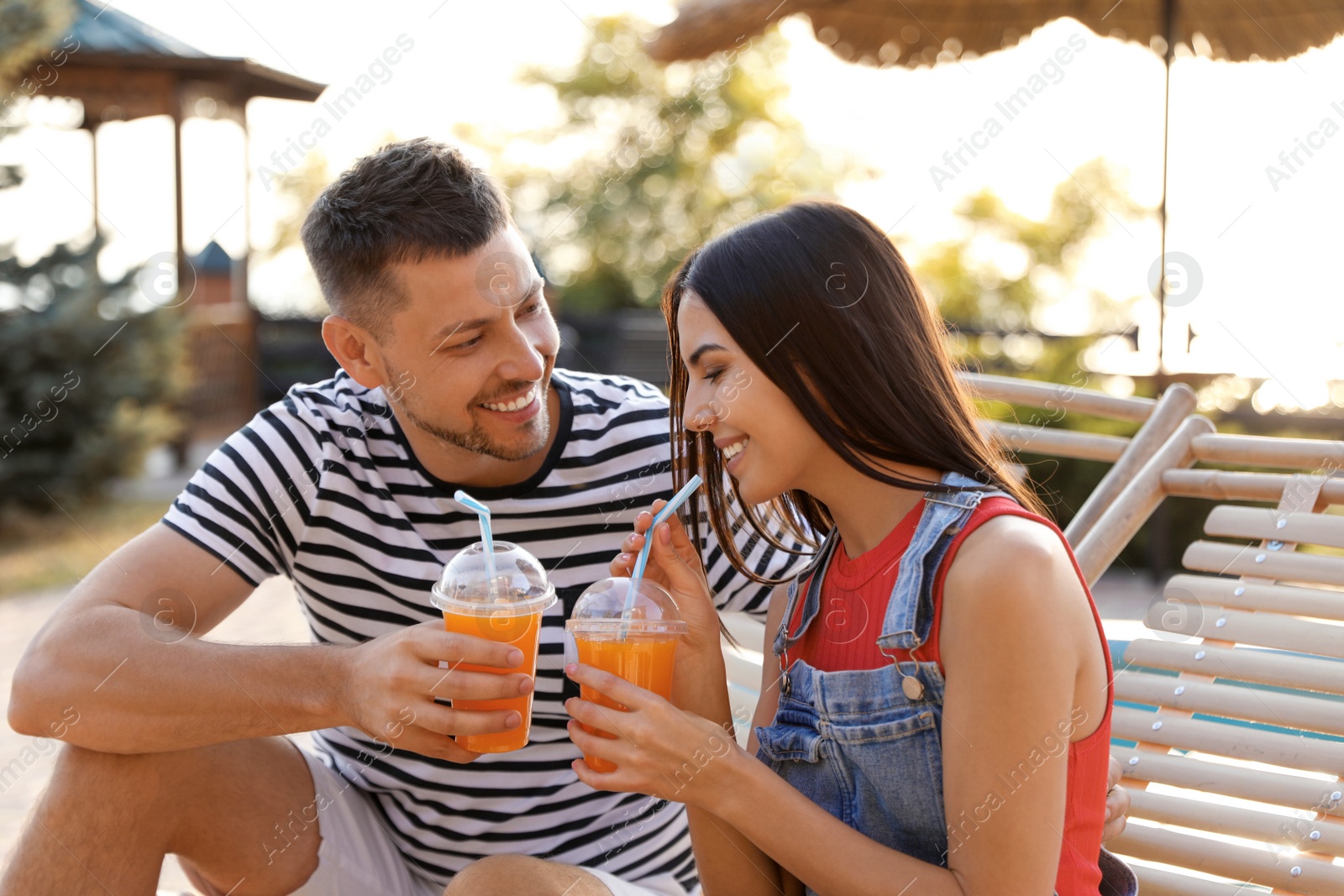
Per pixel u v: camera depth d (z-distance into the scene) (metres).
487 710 1.51
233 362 10.47
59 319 7.46
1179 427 2.24
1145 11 4.12
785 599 1.75
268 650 1.62
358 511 1.82
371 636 1.87
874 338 1.48
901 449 1.48
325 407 1.87
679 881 1.92
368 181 1.73
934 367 1.53
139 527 7.23
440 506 1.83
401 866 1.86
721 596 1.94
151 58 8.37
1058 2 4.20
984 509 1.40
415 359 1.72
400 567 1.82
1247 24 4.00
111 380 7.68
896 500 1.52
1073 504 5.59
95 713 1.57
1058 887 1.38
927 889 1.33
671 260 13.95
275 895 1.71
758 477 1.51
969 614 1.34
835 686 1.50
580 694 1.57
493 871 1.42
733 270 1.49
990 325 10.52
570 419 1.86
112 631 1.64
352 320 1.76
